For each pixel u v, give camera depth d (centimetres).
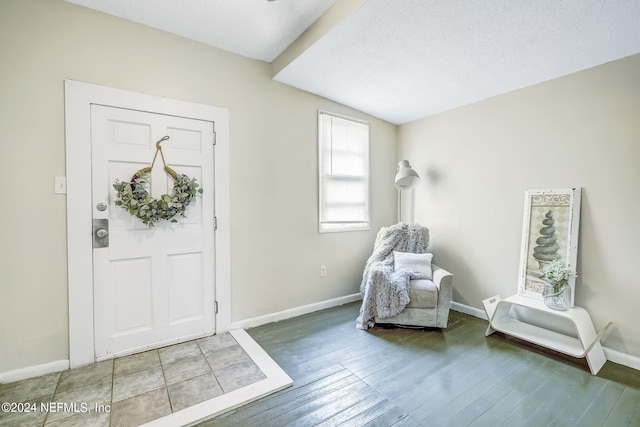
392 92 284
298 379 184
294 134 287
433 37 199
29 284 181
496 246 275
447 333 253
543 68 225
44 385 174
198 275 237
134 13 202
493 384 181
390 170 369
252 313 265
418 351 221
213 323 244
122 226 207
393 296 258
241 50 249
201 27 218
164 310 223
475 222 292
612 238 208
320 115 304
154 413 151
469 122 299
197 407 156
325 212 312
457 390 175
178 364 198
